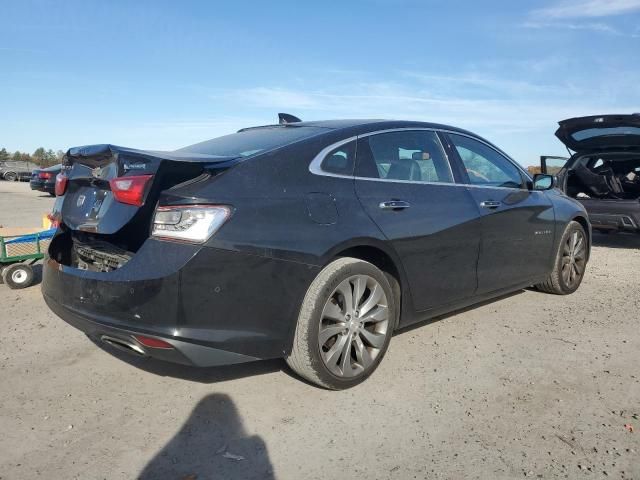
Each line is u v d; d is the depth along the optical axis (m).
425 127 4.16
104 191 3.23
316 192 3.21
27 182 36.56
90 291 2.94
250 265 2.86
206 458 2.63
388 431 2.88
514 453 2.67
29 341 4.18
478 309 5.02
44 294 3.44
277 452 2.69
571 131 8.20
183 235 2.76
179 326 2.74
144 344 2.80
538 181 5.03
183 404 3.16
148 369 3.65
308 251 3.05
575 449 2.70
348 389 3.35
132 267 2.80
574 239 5.50
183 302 2.73
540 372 3.62
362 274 3.32
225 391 3.32
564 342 4.18
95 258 3.24
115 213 3.03
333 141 3.48
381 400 3.22
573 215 5.45
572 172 8.71
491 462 2.59
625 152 8.33
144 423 2.96
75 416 3.03
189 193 2.82
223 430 2.89
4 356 3.88
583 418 3.01
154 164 2.88
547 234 5.07
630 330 4.46
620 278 6.37
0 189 25.66
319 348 3.12
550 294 5.59
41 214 13.36
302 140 3.39
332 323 3.23
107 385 3.41
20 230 6.26
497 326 4.55
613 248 8.59
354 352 3.38
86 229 3.17
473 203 4.16
